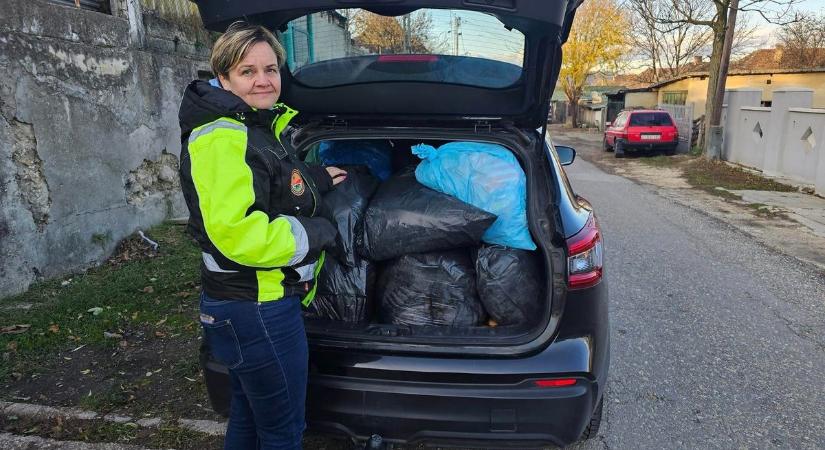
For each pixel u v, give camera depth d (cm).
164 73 639
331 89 270
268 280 181
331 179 250
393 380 217
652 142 1689
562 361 214
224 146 167
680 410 307
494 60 254
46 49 468
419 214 243
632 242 653
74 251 499
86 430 280
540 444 216
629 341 389
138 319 401
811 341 392
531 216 232
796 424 295
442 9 224
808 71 1986
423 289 246
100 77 532
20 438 274
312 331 228
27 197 452
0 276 428
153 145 621
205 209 165
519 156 251
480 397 210
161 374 332
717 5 1497
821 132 1027
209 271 184
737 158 1436
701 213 841
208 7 229
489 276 241
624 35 3425
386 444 231
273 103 195
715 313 440
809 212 837
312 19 252
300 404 200
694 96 2172
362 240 249
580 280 223
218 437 275
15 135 442
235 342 185
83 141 509
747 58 3850
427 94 263
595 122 3547
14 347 357
